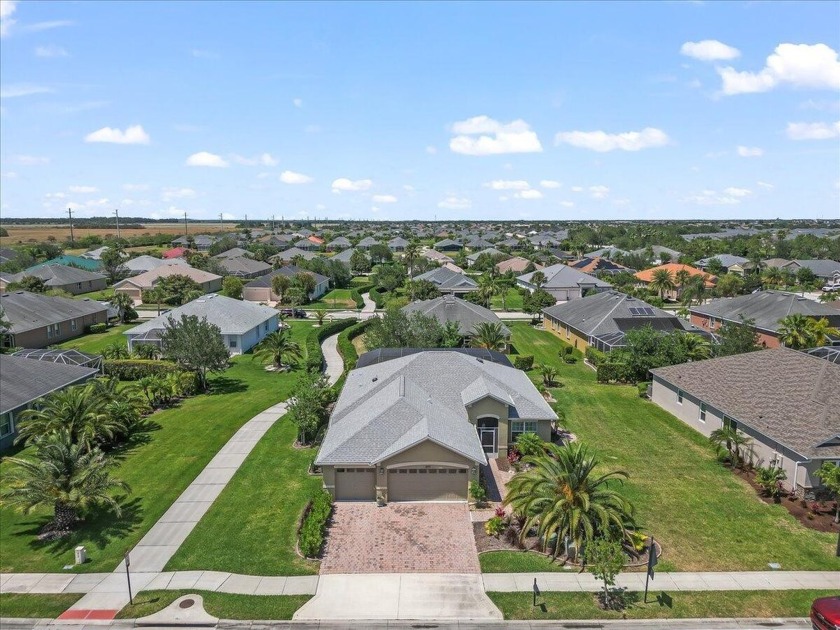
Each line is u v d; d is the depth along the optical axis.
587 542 22.91
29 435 34.38
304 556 25.28
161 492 31.23
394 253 193.00
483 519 28.62
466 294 101.38
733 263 131.75
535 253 172.62
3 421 37.06
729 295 103.31
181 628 21.05
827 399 32.75
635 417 43.50
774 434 31.97
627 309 67.06
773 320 64.06
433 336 55.50
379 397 35.22
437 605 22.27
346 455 29.95
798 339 57.19
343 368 58.19
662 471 34.03
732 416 35.47
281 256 155.12
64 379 43.94
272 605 22.17
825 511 29.27
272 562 24.94
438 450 29.66
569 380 54.03
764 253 145.00
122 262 128.50
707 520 28.52
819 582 23.75
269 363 60.53
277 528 27.66
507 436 35.38
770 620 21.58
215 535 27.03
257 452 36.59
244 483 32.34
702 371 42.72
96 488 27.03
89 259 135.12
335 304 101.50
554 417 35.88
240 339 63.97
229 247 167.00
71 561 25.05
